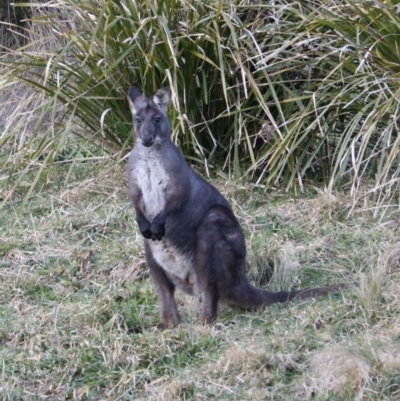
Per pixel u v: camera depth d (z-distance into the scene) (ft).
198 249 45.24
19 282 51.75
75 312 46.98
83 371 41.22
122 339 42.78
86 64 60.95
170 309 46.26
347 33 56.90
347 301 44.39
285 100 56.08
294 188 57.41
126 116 62.28
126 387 39.78
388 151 58.08
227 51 59.47
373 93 56.70
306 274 50.72
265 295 46.60
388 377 36.24
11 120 64.28
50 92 61.21
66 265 53.83
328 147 60.34
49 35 74.33
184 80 59.00
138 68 59.93
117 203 60.18
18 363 42.42
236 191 58.70
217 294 45.32
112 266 52.75
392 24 54.80
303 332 41.93
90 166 66.08
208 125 61.67
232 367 39.19
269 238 53.93
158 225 44.70
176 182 45.44
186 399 37.88
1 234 58.23
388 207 55.52
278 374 38.52
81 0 60.75
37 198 63.26
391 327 41.16
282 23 59.41
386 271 47.44
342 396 35.88
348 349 37.76
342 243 52.95
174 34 59.21
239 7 59.11
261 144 61.67
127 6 59.11
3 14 79.97
